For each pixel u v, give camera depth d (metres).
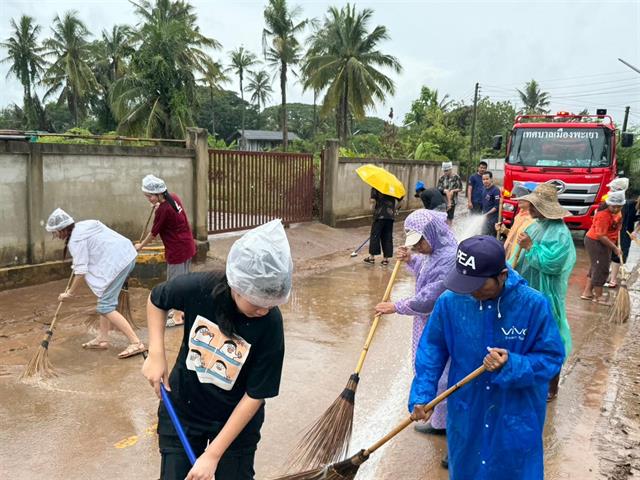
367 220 15.02
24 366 4.95
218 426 2.39
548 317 2.46
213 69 35.00
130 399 4.39
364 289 8.48
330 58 37.06
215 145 34.16
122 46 32.59
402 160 17.14
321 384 4.87
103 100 53.78
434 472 3.54
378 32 37.59
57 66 52.56
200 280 2.29
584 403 4.63
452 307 2.59
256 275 2.01
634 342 6.27
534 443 2.51
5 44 56.16
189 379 2.33
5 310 6.43
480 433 2.55
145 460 3.55
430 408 2.59
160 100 31.47
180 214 6.25
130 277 7.60
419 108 48.12
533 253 4.27
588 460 3.70
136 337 5.31
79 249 4.93
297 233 12.12
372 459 3.66
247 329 2.20
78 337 5.73
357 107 37.91
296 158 12.56
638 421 4.33
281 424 4.11
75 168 7.79
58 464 3.47
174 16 37.28
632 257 12.38
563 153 12.62
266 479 3.38
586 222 12.38
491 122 49.12
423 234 3.71
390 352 5.74
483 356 2.52
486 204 11.66
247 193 11.33
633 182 25.39
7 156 6.99
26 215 7.28
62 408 4.20
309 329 6.44
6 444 3.68
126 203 8.56
